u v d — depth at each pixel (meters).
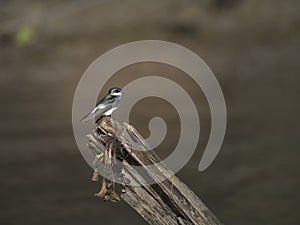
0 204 11.54
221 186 12.31
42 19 18.81
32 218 10.76
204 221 6.25
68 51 25.22
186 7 29.12
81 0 26.77
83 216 10.92
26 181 12.82
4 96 20.31
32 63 24.14
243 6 29.48
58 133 15.95
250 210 10.96
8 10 25.53
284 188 12.05
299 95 19.92
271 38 27.47
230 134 15.84
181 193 6.21
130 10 28.69
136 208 6.25
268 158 13.89
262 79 22.62
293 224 10.35
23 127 16.53
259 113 17.81
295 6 29.50
